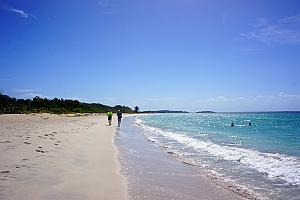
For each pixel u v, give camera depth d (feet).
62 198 26.32
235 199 30.91
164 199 29.43
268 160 53.88
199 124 221.05
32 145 54.54
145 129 148.15
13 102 274.77
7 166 36.29
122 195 28.78
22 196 25.98
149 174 40.91
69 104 387.14
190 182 37.70
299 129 147.95
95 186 31.12
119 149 64.13
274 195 32.42
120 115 159.33
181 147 74.02
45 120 165.68
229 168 46.93
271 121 263.70
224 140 93.30
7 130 84.28
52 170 36.14
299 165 48.67
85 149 57.26
